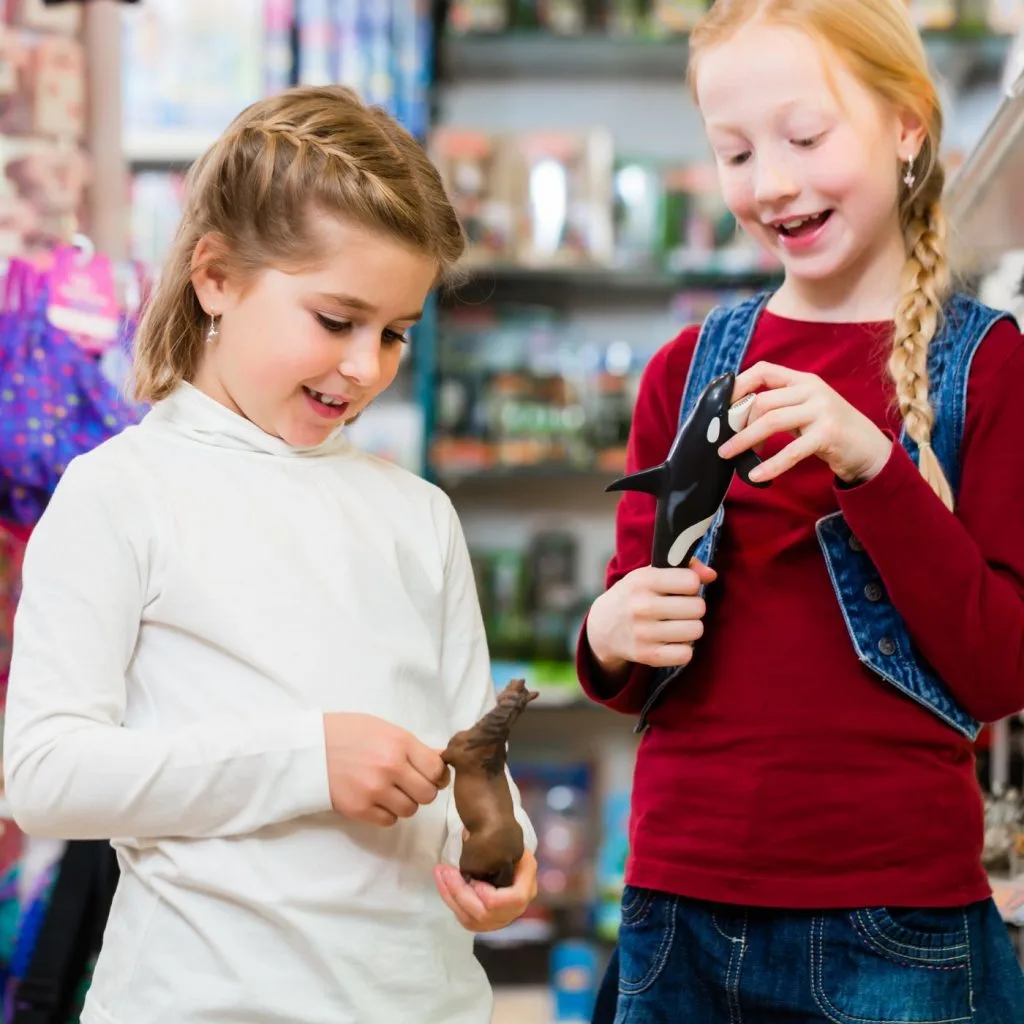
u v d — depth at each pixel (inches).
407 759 45.3
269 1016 45.8
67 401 76.8
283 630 48.0
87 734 44.8
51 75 89.6
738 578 52.9
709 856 51.1
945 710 50.3
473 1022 50.3
